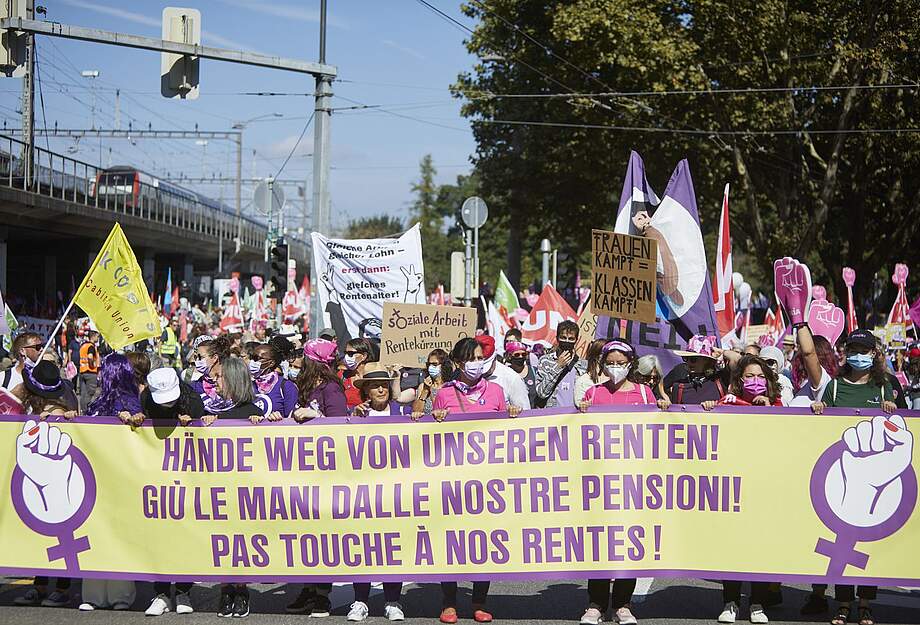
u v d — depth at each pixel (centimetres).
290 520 770
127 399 812
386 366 1027
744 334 1867
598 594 758
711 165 3316
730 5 2861
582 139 3475
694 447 755
